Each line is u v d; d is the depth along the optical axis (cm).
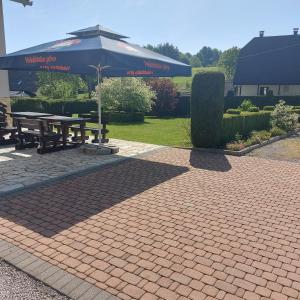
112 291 319
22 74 4747
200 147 1054
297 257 387
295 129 1612
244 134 1288
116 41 884
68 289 321
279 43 4056
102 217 490
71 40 873
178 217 496
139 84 2330
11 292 317
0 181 647
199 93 1013
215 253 392
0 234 430
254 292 321
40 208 520
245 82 3888
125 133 1437
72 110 2689
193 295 315
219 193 611
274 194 611
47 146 974
